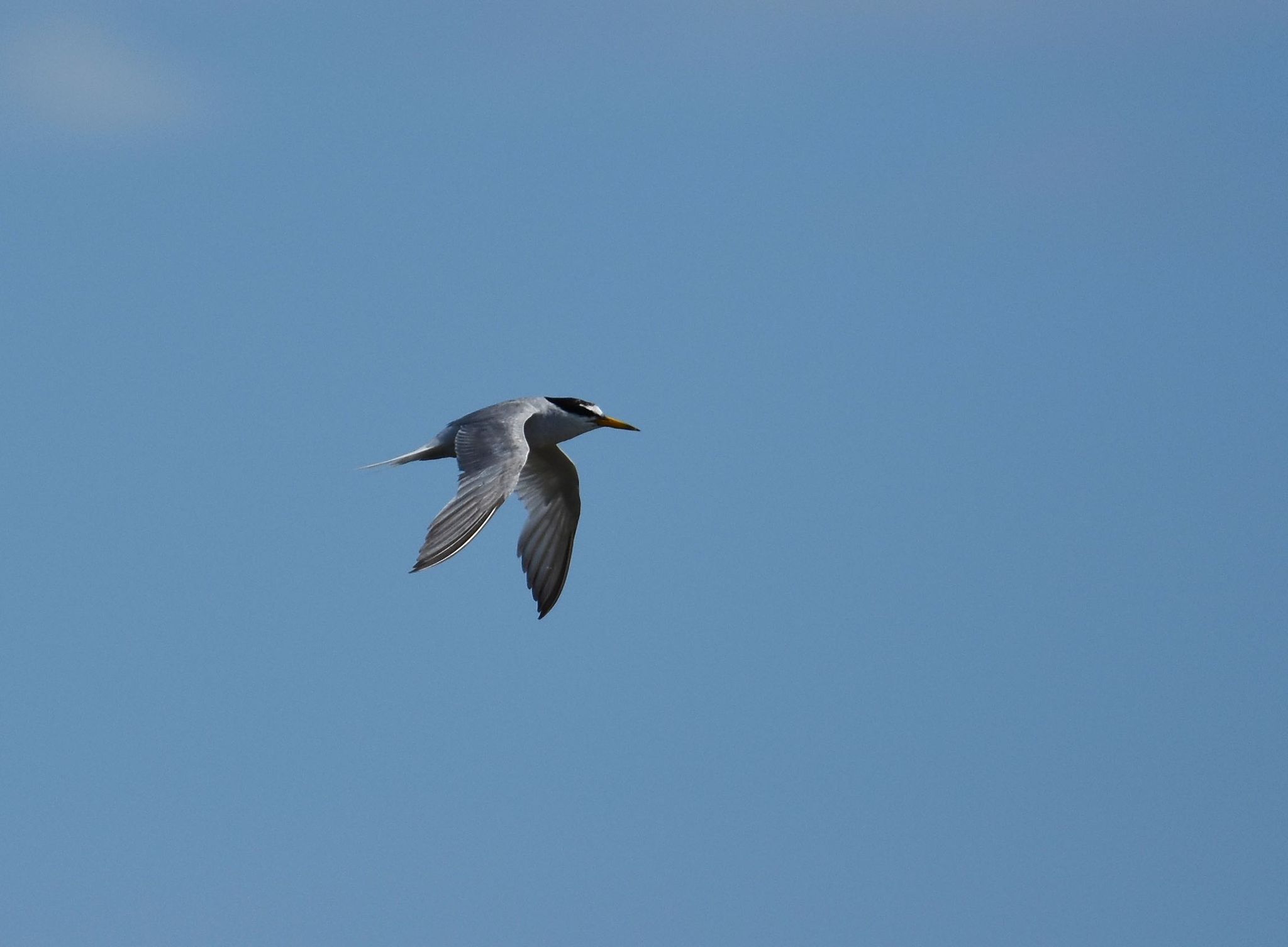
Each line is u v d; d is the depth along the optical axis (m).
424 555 14.55
